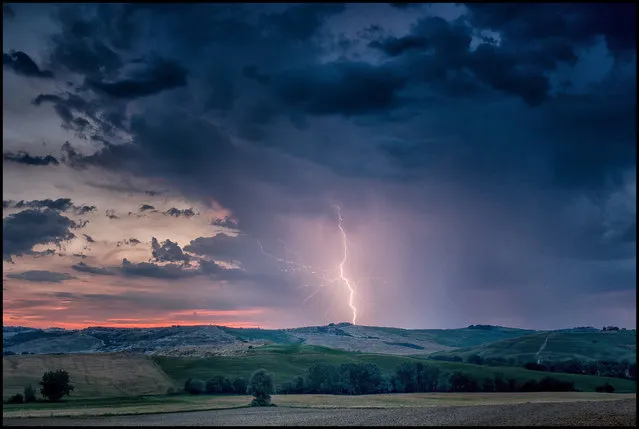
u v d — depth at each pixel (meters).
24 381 116.25
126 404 98.94
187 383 127.81
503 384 133.50
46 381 104.25
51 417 78.25
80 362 140.25
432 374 139.38
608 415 68.50
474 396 117.62
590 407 81.38
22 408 91.12
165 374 138.88
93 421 72.62
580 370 154.50
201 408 92.56
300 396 118.94
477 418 68.38
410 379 139.12
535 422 62.16
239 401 105.81
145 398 110.44
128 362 145.50
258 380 99.88
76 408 91.44
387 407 92.69
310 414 80.94
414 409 86.38
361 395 123.00
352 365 136.75
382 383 136.88
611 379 141.00
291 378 141.88
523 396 114.69
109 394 113.94
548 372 150.00
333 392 132.62
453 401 105.00
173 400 107.69
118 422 71.12
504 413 74.62
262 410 89.31
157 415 81.19
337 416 76.50
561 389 130.75
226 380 132.25
